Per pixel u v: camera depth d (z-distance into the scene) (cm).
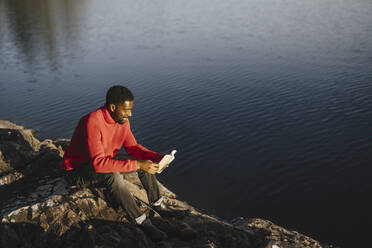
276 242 482
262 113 1237
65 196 371
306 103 1300
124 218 377
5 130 520
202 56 2131
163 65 1970
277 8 4059
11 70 2069
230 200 766
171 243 356
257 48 2252
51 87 1686
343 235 648
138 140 1079
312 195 782
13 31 3506
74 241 333
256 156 959
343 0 4369
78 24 3909
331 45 2216
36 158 481
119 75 1830
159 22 3712
